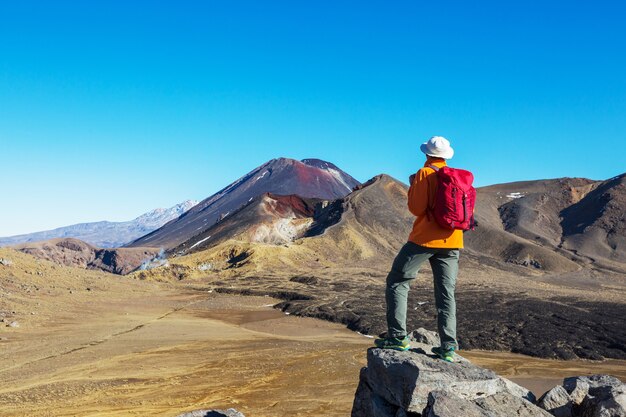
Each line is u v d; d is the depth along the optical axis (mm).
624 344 45656
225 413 7719
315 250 132625
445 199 6750
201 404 24844
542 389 30953
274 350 39656
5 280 59438
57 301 56750
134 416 22828
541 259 140500
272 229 169500
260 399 25844
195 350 39219
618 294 92125
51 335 43469
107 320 52031
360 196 170625
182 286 89562
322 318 61625
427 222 6941
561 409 6859
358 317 59031
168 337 44969
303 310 65812
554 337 48688
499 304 71375
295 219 176875
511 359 41719
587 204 195500
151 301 68375
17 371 31641
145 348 39531
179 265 112438
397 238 150125
